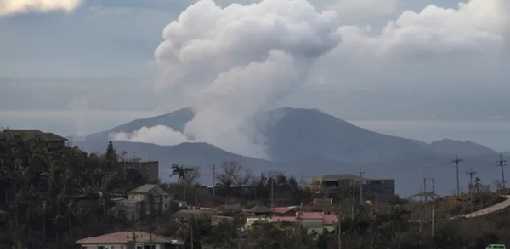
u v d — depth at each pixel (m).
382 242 195.38
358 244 194.88
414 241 193.38
